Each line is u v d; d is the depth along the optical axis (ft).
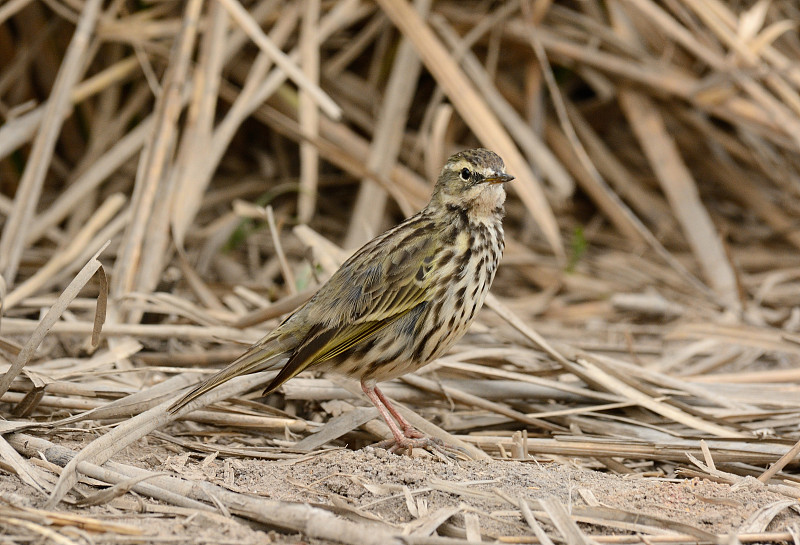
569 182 48.67
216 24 45.68
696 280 48.78
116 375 33.19
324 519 21.97
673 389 33.88
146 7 54.24
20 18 54.80
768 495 25.43
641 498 25.00
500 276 52.44
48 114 41.83
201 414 30.12
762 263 52.60
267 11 52.19
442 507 23.95
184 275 42.27
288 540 22.15
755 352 40.86
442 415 32.63
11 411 29.63
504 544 22.39
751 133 55.16
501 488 25.26
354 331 29.73
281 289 45.75
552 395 32.99
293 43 53.78
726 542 22.36
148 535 21.72
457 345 37.76
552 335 44.73
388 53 55.52
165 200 40.55
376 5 53.16
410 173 50.57
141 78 54.54
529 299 49.32
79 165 53.31
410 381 32.96
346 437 31.22
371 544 21.42
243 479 25.98
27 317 38.50
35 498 23.36
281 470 26.78
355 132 56.13
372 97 55.36
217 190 56.44
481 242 31.12
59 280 41.16
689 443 29.48
